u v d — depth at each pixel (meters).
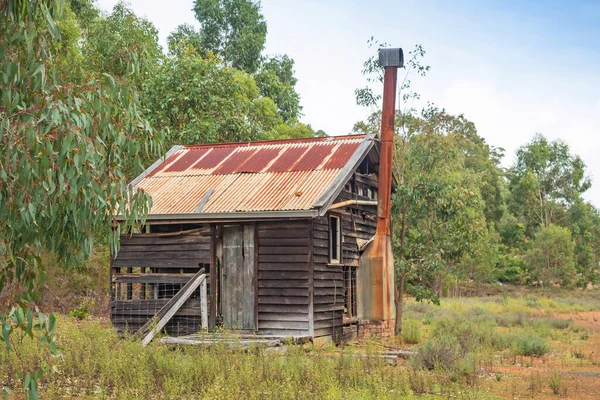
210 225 18.78
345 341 19.62
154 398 10.66
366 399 10.62
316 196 17.81
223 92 34.31
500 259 66.81
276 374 11.88
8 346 6.12
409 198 23.33
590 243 78.56
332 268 19.14
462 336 18.73
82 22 39.25
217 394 10.14
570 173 89.38
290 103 53.62
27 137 6.07
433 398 11.67
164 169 21.66
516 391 13.20
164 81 32.91
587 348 21.11
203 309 18.28
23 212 6.20
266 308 18.09
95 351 13.06
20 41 6.79
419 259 23.83
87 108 6.84
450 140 25.11
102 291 26.83
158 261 19.23
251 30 53.94
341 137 21.69
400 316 23.41
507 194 87.69
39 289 6.87
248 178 19.83
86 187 6.67
